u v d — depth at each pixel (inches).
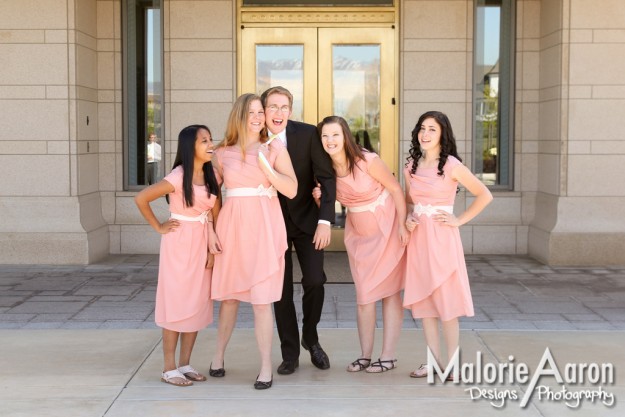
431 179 207.2
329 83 409.1
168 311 204.1
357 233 218.7
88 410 189.0
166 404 193.2
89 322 272.5
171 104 402.3
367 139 411.8
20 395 199.2
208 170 206.4
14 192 371.9
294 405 192.5
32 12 368.5
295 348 216.8
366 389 204.2
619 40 371.2
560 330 261.9
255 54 408.2
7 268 365.1
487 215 406.9
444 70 402.9
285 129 212.5
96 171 398.9
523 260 391.2
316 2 406.3
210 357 233.0
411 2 401.4
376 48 408.8
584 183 373.7
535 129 406.9
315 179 215.6
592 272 361.7
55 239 370.3
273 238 204.2
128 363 225.8
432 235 206.8
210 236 208.4
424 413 187.9
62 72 369.1
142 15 404.8
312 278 215.2
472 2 401.7
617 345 243.4
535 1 404.2
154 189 204.5
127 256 397.7
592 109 373.1
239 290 206.5
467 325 269.9
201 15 399.9
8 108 370.3
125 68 404.5
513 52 406.0
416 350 238.8
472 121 405.1
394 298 219.8
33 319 276.5
